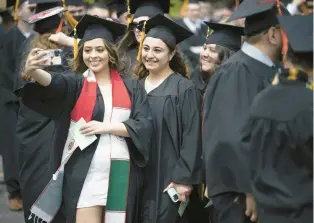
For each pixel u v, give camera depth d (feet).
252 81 37.50
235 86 37.40
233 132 36.45
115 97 44.65
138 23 53.31
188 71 50.11
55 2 57.67
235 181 36.60
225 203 37.91
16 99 69.21
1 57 69.97
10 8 76.02
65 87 42.91
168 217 45.73
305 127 33.45
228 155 36.55
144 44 47.14
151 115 45.57
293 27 35.14
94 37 44.83
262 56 38.22
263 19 38.11
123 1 66.49
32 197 52.39
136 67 49.39
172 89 46.68
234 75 37.68
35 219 51.13
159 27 47.19
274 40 38.11
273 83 35.58
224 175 36.99
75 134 43.68
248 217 38.11
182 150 45.73
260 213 35.01
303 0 47.98
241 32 50.90
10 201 69.36
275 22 37.81
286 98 34.22
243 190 36.32
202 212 48.62
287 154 34.12
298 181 34.04
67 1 65.36
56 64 48.11
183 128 46.16
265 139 34.60
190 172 45.16
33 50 40.83
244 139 36.19
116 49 45.39
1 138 68.95
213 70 50.55
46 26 54.13
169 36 47.09
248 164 35.91
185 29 47.21
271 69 38.24
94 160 43.75
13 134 68.59
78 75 44.29
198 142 45.78
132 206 44.88
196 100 46.47
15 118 69.31
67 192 43.98
